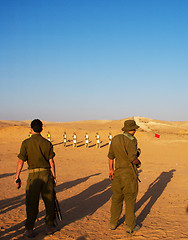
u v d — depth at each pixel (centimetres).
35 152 441
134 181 456
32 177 441
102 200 673
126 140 460
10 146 2094
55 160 1483
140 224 499
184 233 449
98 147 2150
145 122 6481
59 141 2512
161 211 583
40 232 455
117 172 464
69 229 471
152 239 424
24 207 602
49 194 445
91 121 7269
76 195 723
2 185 838
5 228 473
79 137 2847
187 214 561
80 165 1312
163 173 1092
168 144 2239
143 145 2181
